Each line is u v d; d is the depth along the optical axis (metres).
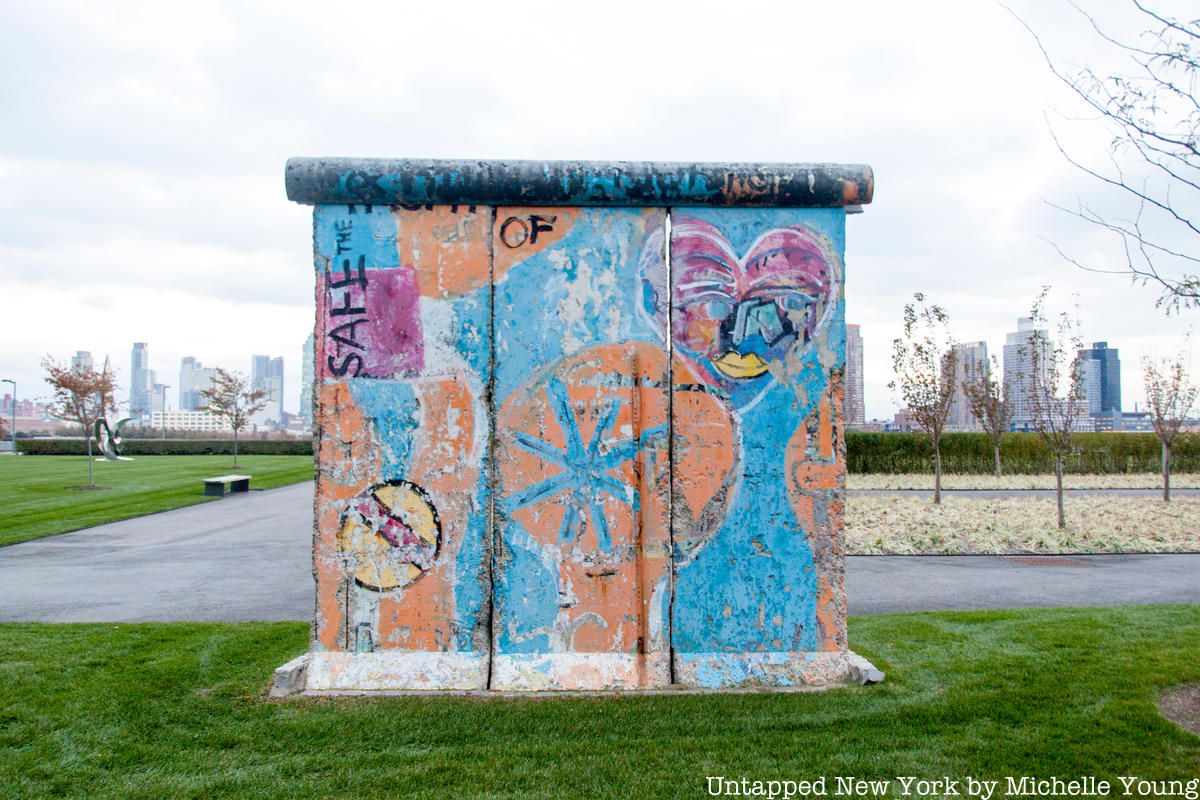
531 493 4.72
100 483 21.42
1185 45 3.82
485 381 4.75
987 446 24.89
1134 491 19.22
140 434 61.88
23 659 5.18
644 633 4.69
